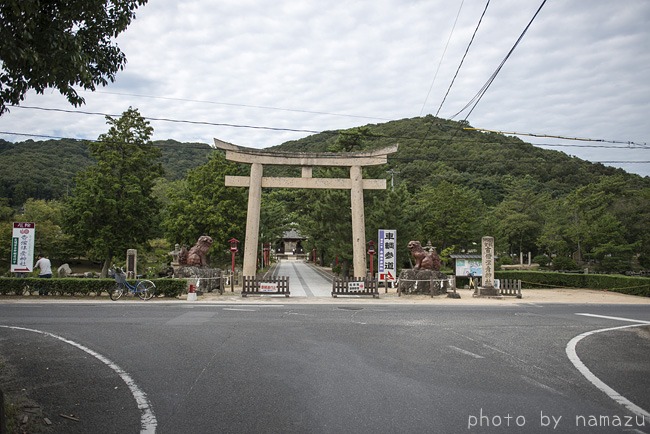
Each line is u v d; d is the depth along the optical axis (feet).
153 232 96.53
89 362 25.12
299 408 17.85
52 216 118.83
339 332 34.65
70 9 21.81
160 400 18.86
